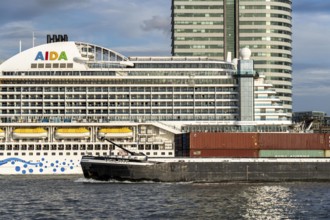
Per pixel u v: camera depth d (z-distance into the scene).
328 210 90.06
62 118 164.62
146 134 164.88
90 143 161.75
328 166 142.88
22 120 163.75
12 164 159.50
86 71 166.50
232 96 167.62
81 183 131.38
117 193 110.94
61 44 169.50
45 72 166.38
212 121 165.38
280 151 141.62
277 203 98.38
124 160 134.75
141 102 166.38
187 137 142.62
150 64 168.75
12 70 166.00
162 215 84.69
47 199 101.75
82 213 86.25
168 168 136.25
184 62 169.12
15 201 99.12
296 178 141.62
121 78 166.00
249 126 164.88
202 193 112.81
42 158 160.25
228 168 139.25
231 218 82.94
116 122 163.75
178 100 166.50
